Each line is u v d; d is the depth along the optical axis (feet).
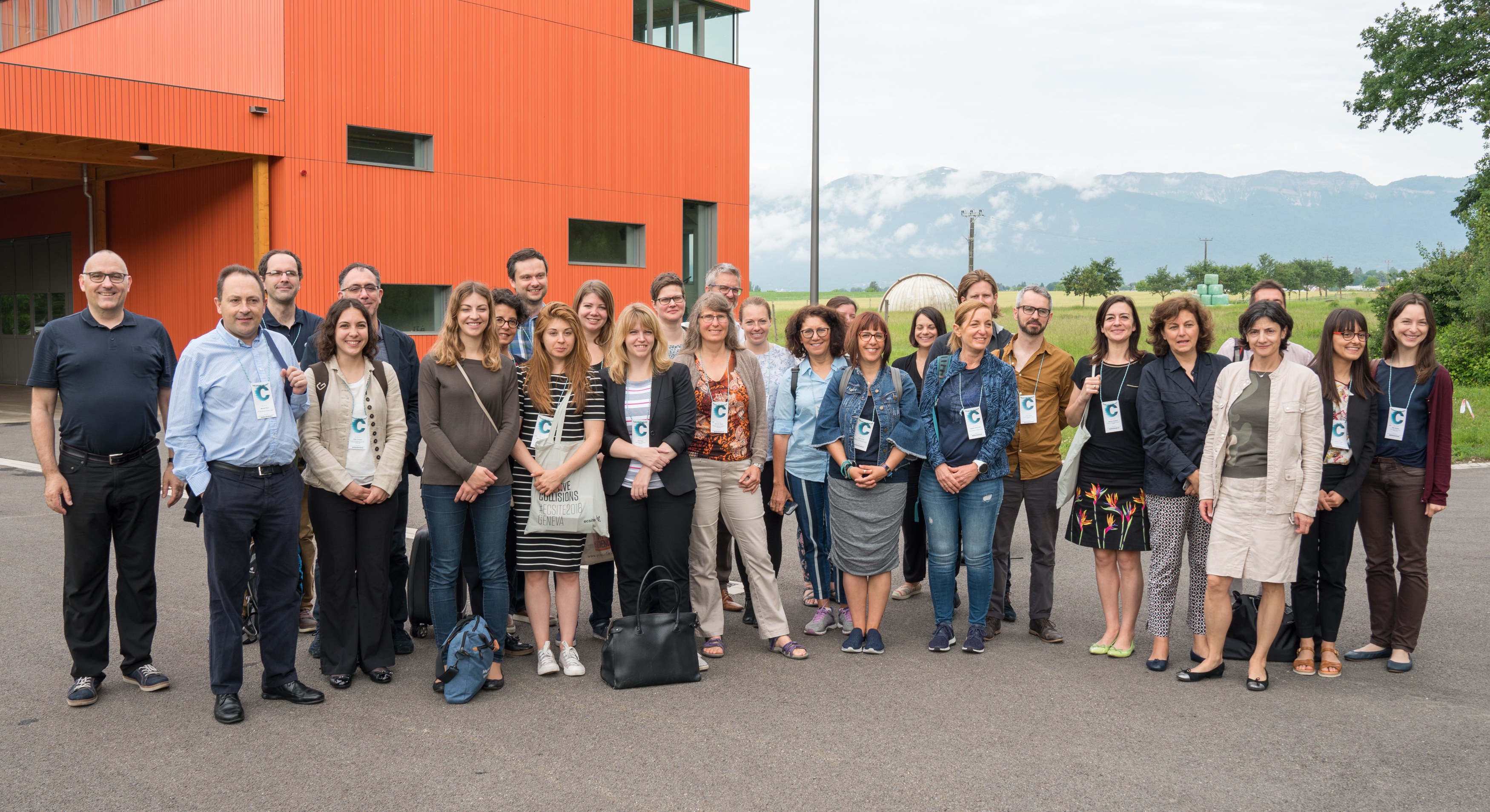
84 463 14.33
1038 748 13.17
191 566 22.75
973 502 17.26
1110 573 17.65
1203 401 16.62
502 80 65.67
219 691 14.02
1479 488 36.06
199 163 57.16
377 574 15.70
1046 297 18.51
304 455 15.05
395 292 61.67
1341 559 16.34
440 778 12.18
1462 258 84.48
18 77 46.55
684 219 78.28
